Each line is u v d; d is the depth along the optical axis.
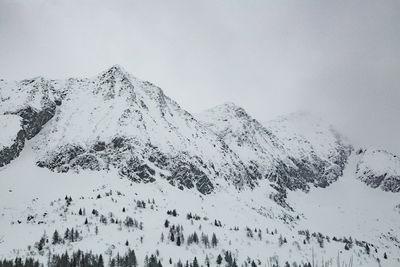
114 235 192.75
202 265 180.75
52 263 159.88
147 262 169.62
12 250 174.12
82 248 177.12
